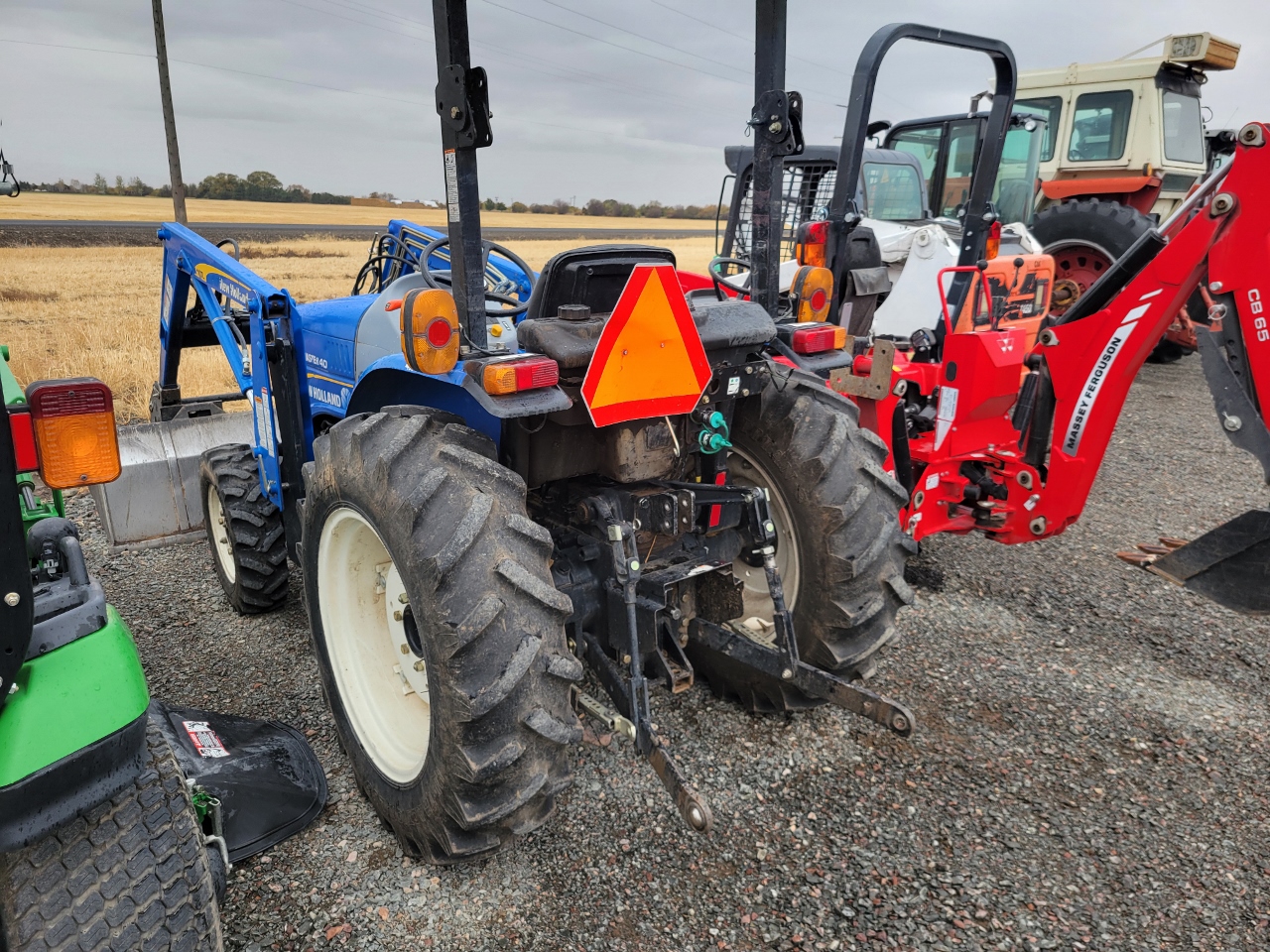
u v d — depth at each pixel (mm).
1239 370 2730
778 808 2355
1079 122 8758
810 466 2422
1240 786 2471
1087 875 2123
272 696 2953
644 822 2299
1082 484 3439
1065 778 2502
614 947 1894
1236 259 2676
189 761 2287
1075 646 3320
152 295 16828
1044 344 3373
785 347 2482
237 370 3553
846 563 2393
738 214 6789
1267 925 1967
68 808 1385
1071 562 4156
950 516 3932
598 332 1961
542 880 2096
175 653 3256
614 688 2160
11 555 1292
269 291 3053
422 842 2049
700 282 3184
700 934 1930
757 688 2699
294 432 3158
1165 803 2396
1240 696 2967
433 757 1890
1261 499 5129
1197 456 6055
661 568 2371
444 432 1990
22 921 1411
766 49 2297
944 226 6441
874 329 5027
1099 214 7406
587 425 2217
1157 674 3109
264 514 3369
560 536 2404
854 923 1963
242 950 1882
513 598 1795
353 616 2393
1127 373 3211
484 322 2008
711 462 2533
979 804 2383
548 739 1807
